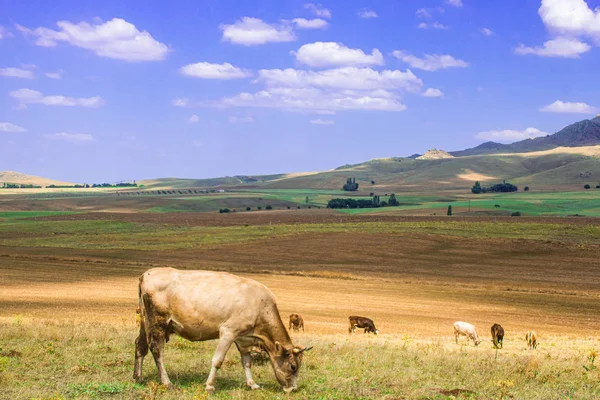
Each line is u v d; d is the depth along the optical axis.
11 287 50.84
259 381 13.66
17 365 13.66
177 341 19.12
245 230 119.31
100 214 175.88
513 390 12.95
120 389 12.03
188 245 96.31
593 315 47.50
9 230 130.38
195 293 12.57
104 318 31.94
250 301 12.67
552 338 32.91
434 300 52.84
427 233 106.75
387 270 74.06
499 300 54.09
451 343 27.12
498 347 26.00
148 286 12.70
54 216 168.50
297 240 100.50
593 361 17.25
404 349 19.34
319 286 59.34
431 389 12.73
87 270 65.88
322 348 18.45
